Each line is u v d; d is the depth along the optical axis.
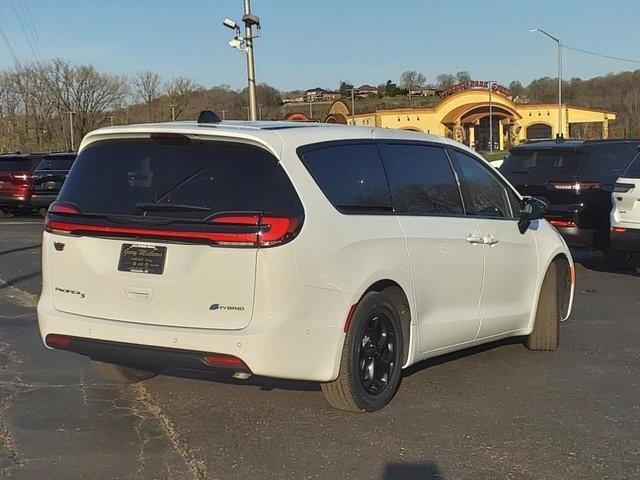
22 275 11.29
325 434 4.71
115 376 5.66
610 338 7.25
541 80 95.25
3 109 82.62
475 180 6.17
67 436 4.69
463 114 64.06
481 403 5.31
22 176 21.67
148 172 4.74
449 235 5.58
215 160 4.62
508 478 4.09
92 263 4.73
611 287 10.05
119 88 87.25
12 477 4.09
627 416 5.06
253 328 4.33
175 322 4.50
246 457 4.36
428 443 4.57
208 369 4.46
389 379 5.14
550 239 6.82
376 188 5.13
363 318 4.82
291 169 4.54
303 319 4.43
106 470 4.19
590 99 89.81
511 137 68.25
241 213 4.39
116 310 4.67
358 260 4.76
